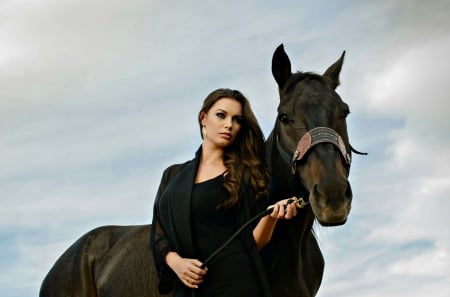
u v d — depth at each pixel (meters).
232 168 4.75
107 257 6.64
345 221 4.69
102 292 6.54
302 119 5.14
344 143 5.17
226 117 4.84
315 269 5.73
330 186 4.70
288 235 5.45
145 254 6.30
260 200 4.82
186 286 4.73
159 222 5.00
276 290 5.42
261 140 4.93
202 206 4.71
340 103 5.24
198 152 4.94
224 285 4.61
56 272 6.88
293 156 5.15
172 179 4.97
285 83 5.55
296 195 5.48
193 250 4.69
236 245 4.69
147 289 6.18
